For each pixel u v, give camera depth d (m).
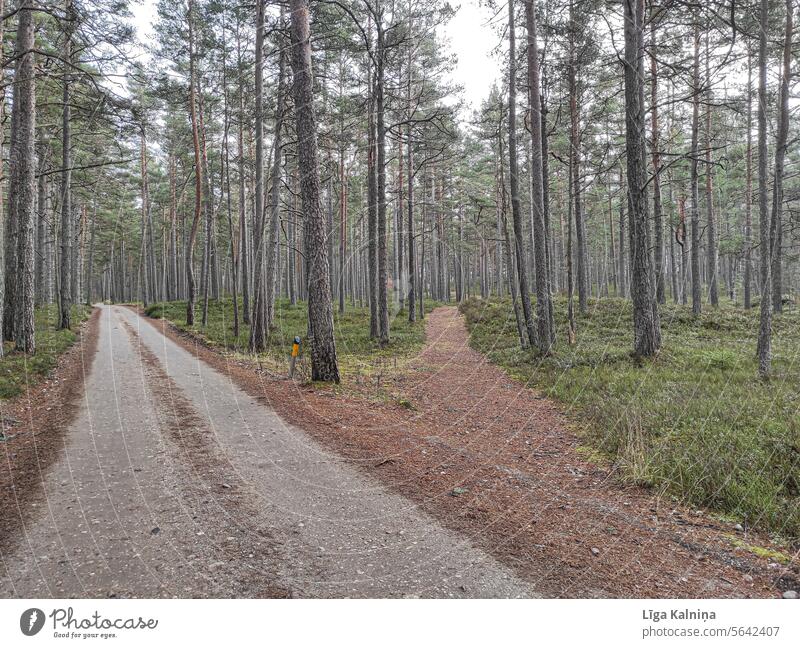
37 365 8.81
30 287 10.09
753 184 19.45
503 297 26.03
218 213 25.19
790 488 4.10
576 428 6.32
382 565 2.85
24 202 10.09
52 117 15.95
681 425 5.75
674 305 18.61
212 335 16.14
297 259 32.19
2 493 3.70
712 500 4.02
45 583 2.57
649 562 3.01
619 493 4.22
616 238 29.69
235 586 2.59
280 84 13.81
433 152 21.25
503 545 3.15
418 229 25.34
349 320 21.05
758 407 6.14
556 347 12.21
